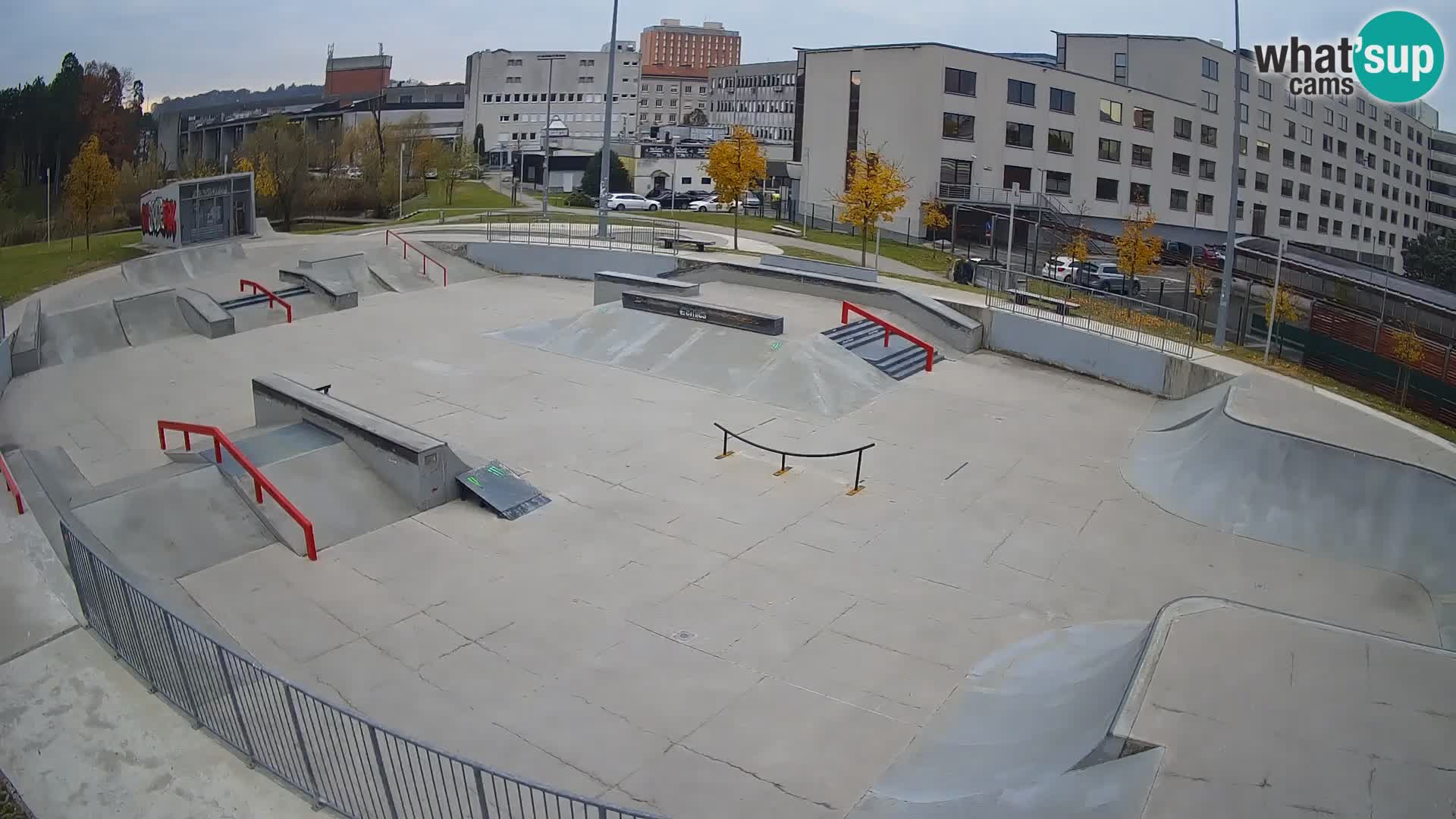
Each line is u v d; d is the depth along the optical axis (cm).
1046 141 5419
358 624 1288
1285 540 1634
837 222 5469
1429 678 971
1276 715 909
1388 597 1459
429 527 1580
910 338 2653
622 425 2088
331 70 13412
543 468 1836
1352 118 7844
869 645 1278
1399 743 868
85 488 1745
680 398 2278
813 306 3023
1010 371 2627
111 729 955
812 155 5597
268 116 9400
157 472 1666
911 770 1019
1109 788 839
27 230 6059
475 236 4100
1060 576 1491
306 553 1463
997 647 1284
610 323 2723
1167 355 2419
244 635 1248
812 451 1966
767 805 972
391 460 1661
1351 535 1609
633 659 1230
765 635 1294
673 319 2661
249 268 3709
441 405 2203
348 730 1020
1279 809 784
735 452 1948
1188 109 6134
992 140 5212
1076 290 3672
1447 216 9644
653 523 1619
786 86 12988
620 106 10788
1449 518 1545
